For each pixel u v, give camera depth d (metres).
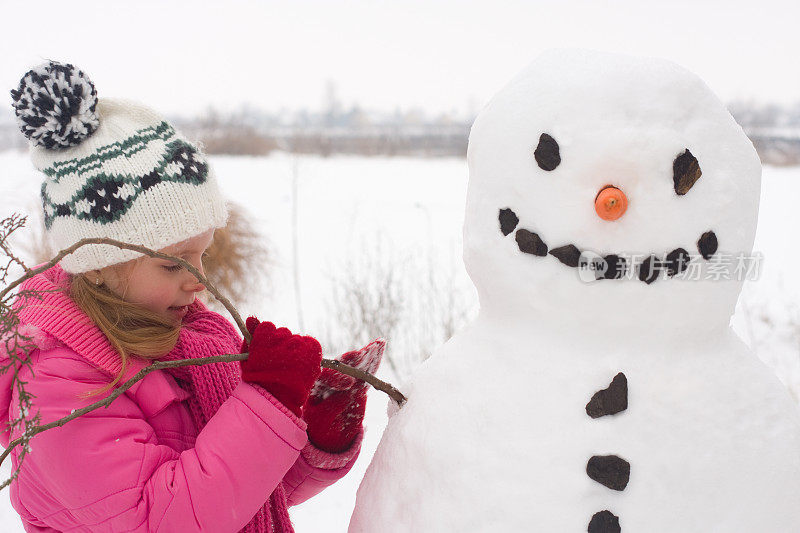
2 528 2.39
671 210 0.95
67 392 1.00
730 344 1.07
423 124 25.44
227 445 1.01
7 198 5.04
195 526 0.99
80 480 0.98
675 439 0.96
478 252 1.06
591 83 0.97
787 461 0.99
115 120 1.07
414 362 3.92
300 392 1.04
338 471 1.26
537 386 1.01
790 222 7.63
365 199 8.75
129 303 1.07
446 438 1.05
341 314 4.22
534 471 0.96
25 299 0.99
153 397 1.09
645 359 1.00
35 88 1.00
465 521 0.98
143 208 1.04
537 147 0.98
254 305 3.43
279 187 9.54
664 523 0.93
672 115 0.96
